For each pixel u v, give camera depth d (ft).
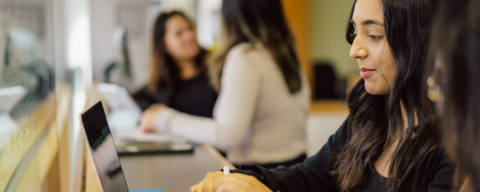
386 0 2.30
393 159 2.43
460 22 1.26
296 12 19.34
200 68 7.71
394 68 2.37
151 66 7.92
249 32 5.13
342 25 25.20
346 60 25.32
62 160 3.65
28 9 3.74
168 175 4.04
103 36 12.33
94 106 2.51
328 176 3.15
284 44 5.20
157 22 7.77
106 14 12.38
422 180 2.30
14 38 3.02
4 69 2.61
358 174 2.71
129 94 8.21
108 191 2.24
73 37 8.61
